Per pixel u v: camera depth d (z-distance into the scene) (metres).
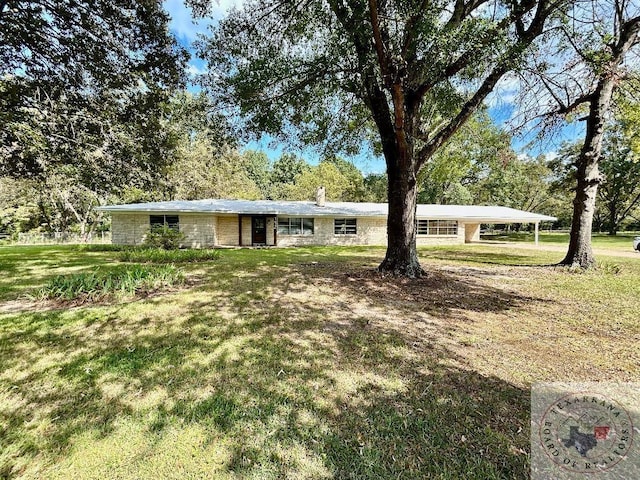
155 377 2.93
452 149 17.69
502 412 2.42
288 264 10.30
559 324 4.48
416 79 6.36
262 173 48.12
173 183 24.83
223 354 3.43
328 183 36.59
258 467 1.88
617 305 5.46
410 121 7.16
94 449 2.02
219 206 18.45
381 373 3.02
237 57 6.54
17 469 1.86
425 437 2.15
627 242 21.70
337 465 1.90
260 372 3.04
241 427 2.23
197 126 7.81
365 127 9.91
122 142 10.09
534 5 5.73
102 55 7.88
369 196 40.28
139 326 4.29
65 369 3.07
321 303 5.51
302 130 8.51
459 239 21.91
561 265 9.53
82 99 8.76
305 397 2.61
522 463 1.92
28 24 6.91
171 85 8.64
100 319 4.56
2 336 3.90
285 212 18.48
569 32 6.41
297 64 6.43
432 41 4.80
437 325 4.42
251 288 6.62
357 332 4.12
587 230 9.24
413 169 7.50
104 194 12.56
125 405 2.49
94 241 24.44
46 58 7.68
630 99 8.92
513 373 3.03
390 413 2.40
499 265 10.37
